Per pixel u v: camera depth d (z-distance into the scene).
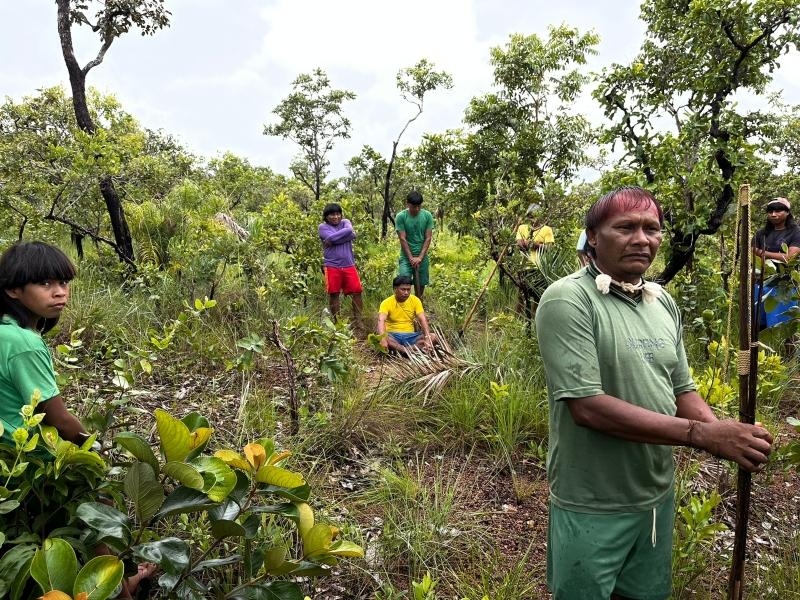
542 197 6.63
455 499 3.75
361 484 3.84
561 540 2.22
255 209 16.86
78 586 1.53
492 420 4.56
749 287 1.96
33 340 2.24
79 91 7.91
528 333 5.61
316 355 4.49
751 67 6.09
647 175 6.45
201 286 7.00
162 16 7.90
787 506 3.79
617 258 2.09
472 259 10.95
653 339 2.15
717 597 2.95
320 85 22.98
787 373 5.17
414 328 6.81
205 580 2.76
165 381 4.83
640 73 6.41
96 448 2.41
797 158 9.76
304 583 2.93
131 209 8.70
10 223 7.33
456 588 3.00
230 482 1.87
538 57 10.57
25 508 2.19
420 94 14.72
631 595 2.38
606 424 1.96
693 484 3.89
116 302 6.19
